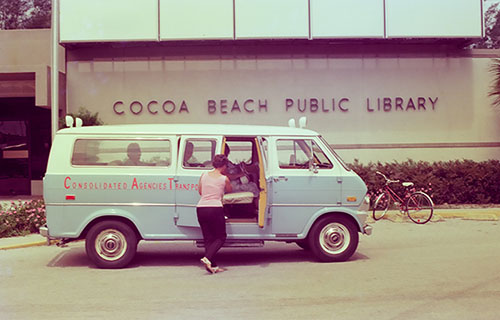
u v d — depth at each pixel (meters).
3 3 18.08
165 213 7.67
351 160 16.33
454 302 5.58
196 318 5.04
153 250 9.27
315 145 8.09
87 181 7.61
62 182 7.61
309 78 16.34
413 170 14.75
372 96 16.41
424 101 16.48
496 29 19.80
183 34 15.33
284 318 5.03
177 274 7.14
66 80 16.05
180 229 7.70
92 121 14.84
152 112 16.12
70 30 15.22
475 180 14.86
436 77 16.56
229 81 16.22
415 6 15.53
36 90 14.51
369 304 5.52
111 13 15.27
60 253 8.88
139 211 7.64
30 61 17.03
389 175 14.58
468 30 15.59
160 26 15.30
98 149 7.75
